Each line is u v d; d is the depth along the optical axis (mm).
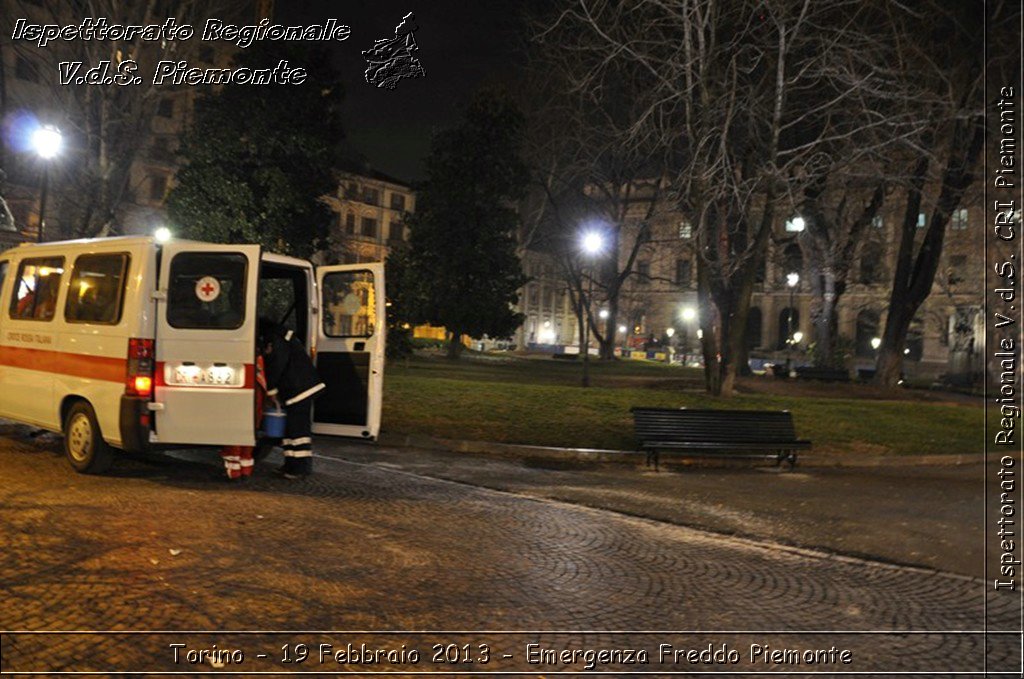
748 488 11625
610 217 44969
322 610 5430
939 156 24203
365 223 76562
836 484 12344
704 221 19797
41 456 10234
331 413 10500
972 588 6984
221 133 26094
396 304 31641
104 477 9219
